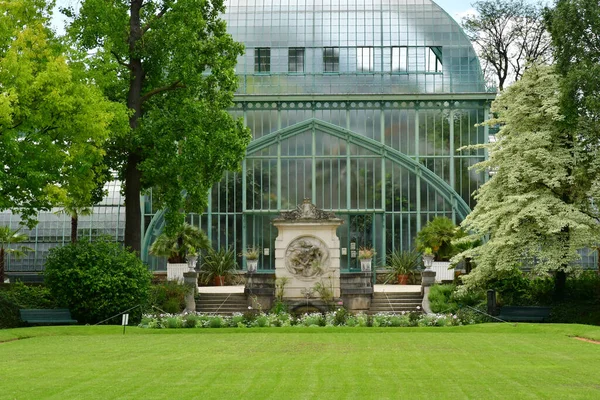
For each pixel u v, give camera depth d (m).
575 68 28.25
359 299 33.56
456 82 45.16
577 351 17.83
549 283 32.78
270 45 45.69
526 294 32.12
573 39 29.23
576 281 32.69
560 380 13.52
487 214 30.75
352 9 46.19
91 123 26.31
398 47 45.66
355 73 45.44
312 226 33.66
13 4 26.30
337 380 13.51
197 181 30.61
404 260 41.34
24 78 25.12
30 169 25.31
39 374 14.23
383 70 45.44
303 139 44.16
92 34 30.33
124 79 32.25
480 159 43.94
